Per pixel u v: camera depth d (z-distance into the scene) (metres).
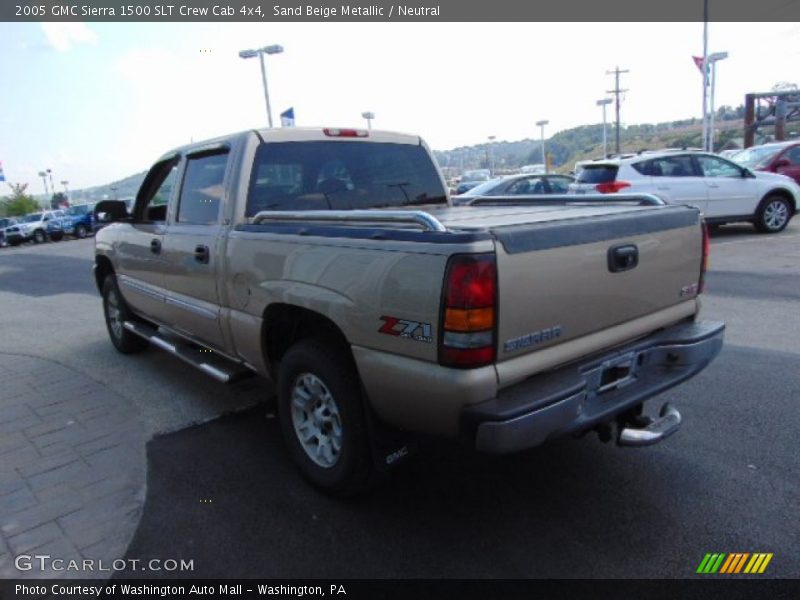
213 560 2.78
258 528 3.01
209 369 4.11
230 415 4.46
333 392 3.02
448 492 3.28
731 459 3.46
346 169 4.26
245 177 3.76
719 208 11.43
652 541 2.78
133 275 5.27
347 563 2.72
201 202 4.16
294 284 3.11
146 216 5.40
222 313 3.84
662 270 3.16
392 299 2.58
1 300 10.50
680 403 4.21
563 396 2.53
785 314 6.31
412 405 2.60
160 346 4.89
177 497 3.34
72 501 3.34
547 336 2.62
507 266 2.42
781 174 13.05
